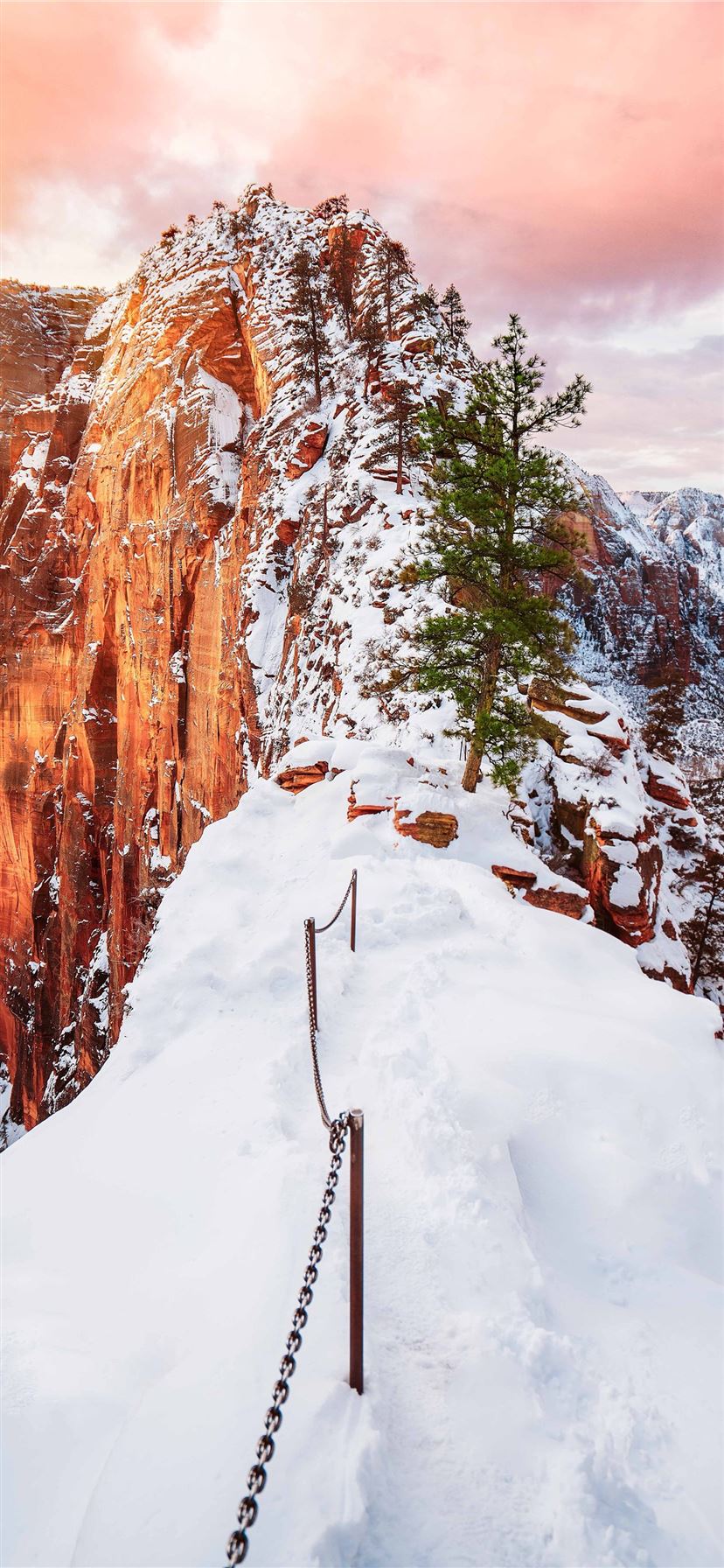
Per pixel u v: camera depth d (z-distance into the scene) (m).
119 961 54.78
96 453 68.00
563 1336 4.39
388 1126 6.33
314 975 6.81
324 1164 5.70
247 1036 8.69
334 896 12.80
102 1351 4.51
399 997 9.33
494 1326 4.30
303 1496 3.13
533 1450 3.64
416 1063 7.21
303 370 50.88
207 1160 6.43
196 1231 5.59
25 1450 3.88
